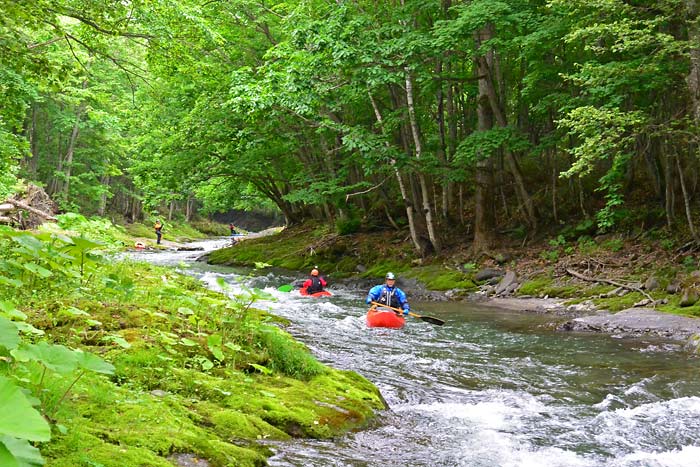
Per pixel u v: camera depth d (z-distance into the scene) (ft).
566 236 58.90
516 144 55.77
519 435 16.46
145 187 83.10
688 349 29.81
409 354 27.78
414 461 13.93
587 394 21.57
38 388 10.88
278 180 89.30
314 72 54.39
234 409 14.57
